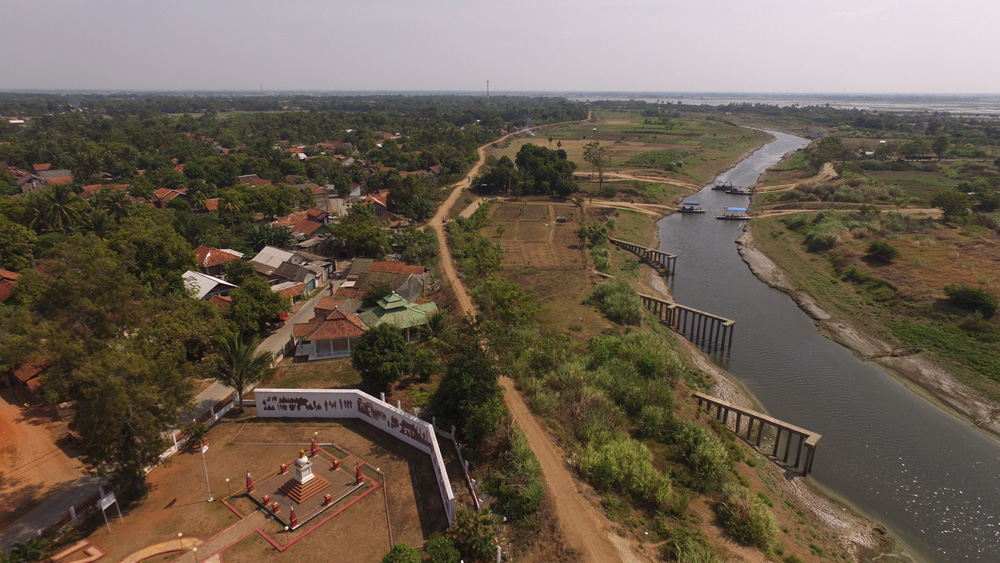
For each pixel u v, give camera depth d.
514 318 68.38
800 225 126.56
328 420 47.91
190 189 134.38
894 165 188.38
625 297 77.12
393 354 49.81
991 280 81.88
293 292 75.38
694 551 34.50
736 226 140.25
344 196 151.75
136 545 33.53
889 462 51.25
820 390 64.00
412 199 126.38
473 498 37.88
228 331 56.25
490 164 193.50
